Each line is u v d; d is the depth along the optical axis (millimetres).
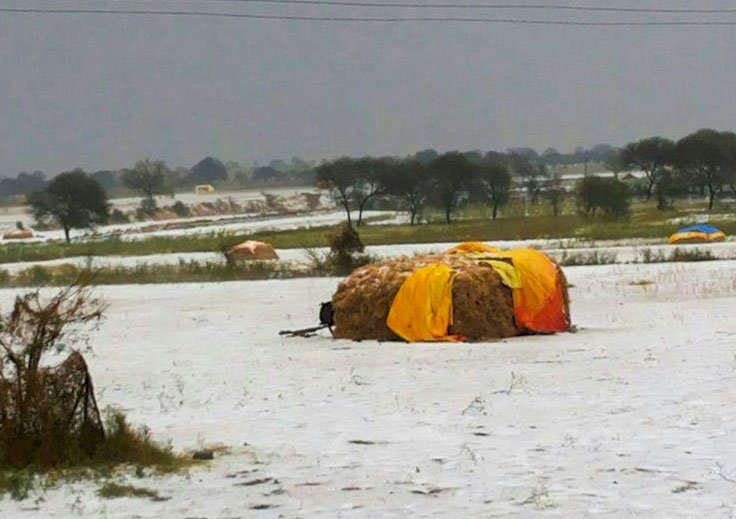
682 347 23781
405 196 145625
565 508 11133
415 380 20578
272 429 16141
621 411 16344
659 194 145000
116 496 12289
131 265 67062
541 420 15945
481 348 25375
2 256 83188
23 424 14086
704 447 13695
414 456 13828
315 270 56219
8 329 14438
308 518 11195
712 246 68000
